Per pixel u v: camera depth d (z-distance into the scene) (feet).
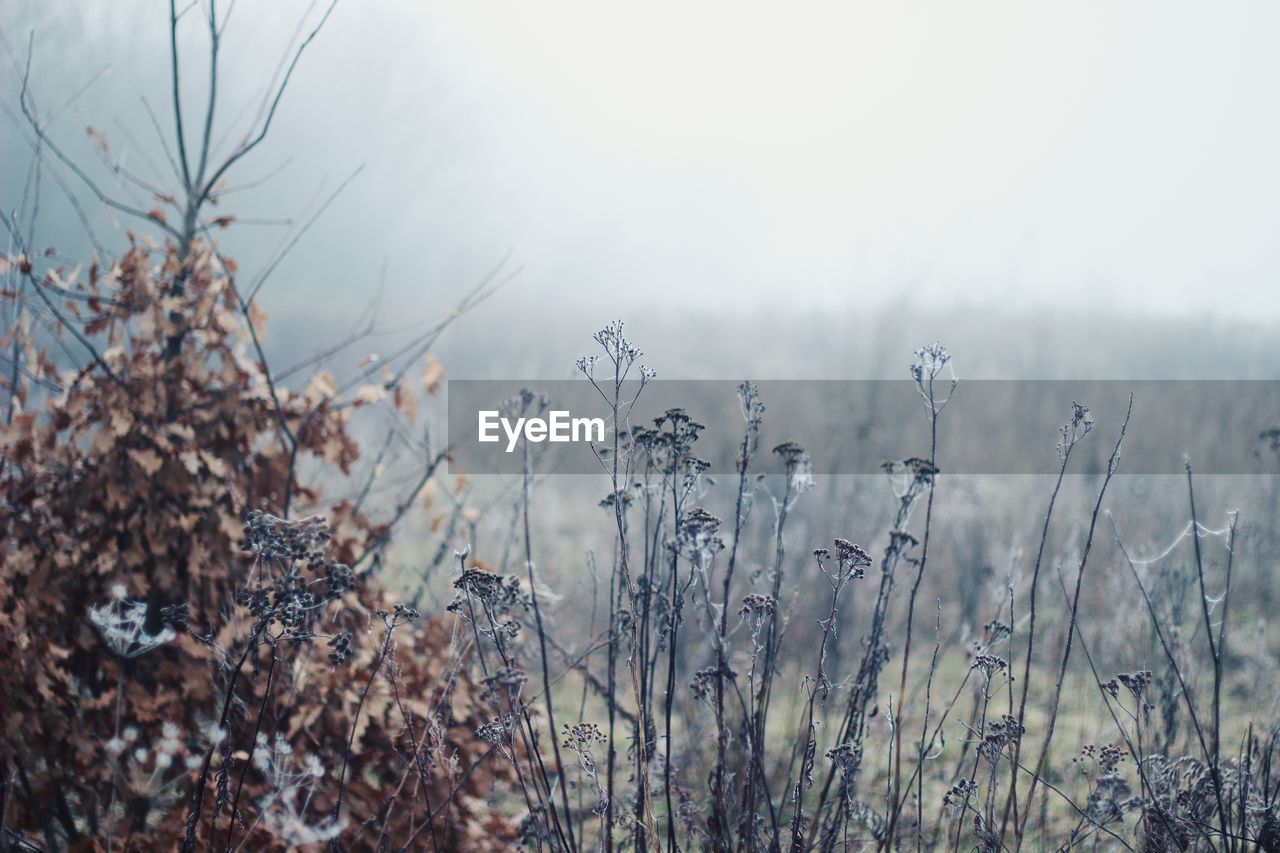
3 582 9.12
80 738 8.92
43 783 9.11
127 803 9.28
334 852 8.21
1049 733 7.91
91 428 10.32
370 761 9.84
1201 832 8.30
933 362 7.43
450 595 12.07
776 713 13.32
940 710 13.11
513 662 7.96
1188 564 17.10
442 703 9.12
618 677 13.28
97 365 9.78
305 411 11.04
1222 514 21.27
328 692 9.41
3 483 9.67
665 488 7.95
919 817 8.00
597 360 7.42
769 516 18.43
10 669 8.86
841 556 7.53
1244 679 14.08
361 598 10.60
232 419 10.27
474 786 10.00
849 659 14.16
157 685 9.54
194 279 10.13
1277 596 17.81
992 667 8.16
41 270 10.04
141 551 9.26
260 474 10.72
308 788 9.07
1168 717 10.20
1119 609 13.64
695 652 14.05
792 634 14.69
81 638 9.43
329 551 10.14
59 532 9.75
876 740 11.98
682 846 9.35
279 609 7.27
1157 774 8.72
